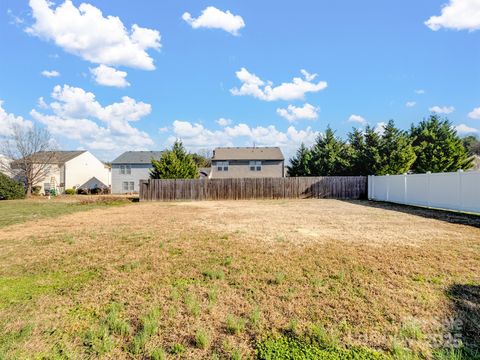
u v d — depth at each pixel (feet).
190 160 71.87
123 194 106.01
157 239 19.97
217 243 18.38
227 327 8.07
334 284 11.19
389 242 17.88
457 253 15.16
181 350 7.04
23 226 27.17
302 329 7.95
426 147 73.26
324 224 25.44
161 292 10.72
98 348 7.14
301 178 64.28
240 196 63.77
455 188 34.35
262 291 10.66
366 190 63.10
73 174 112.78
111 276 12.62
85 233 22.82
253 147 110.11
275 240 18.92
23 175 93.15
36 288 11.37
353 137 87.61
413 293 10.19
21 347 7.25
